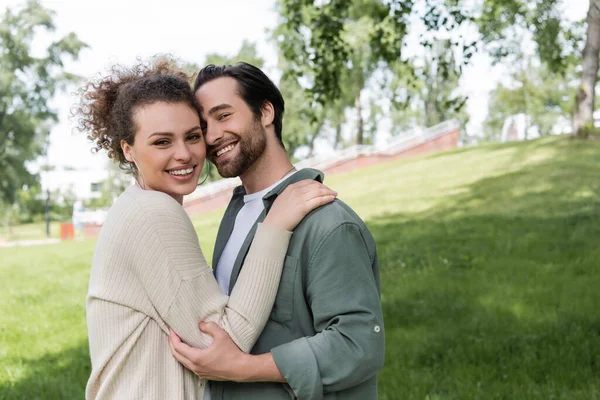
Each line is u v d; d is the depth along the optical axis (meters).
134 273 2.03
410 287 8.02
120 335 2.01
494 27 9.48
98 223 26.77
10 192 42.72
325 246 1.99
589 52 19.39
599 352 5.32
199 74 2.28
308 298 2.03
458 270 8.70
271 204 2.21
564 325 6.02
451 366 5.35
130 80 2.27
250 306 1.99
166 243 2.01
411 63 8.35
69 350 6.89
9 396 5.48
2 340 7.42
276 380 1.97
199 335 1.98
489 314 6.64
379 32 8.04
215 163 2.30
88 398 2.09
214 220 19.77
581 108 19.92
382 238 11.87
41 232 43.56
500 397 4.62
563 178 15.26
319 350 1.92
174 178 2.14
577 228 10.58
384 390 4.92
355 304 1.95
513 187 15.33
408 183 19.25
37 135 41.94
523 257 9.12
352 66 28.17
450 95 44.12
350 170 28.05
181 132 2.10
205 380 2.11
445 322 6.52
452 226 12.23
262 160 2.30
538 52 11.32
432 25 7.22
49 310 8.92
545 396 4.57
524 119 35.41
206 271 2.07
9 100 39.66
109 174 50.19
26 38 39.66
